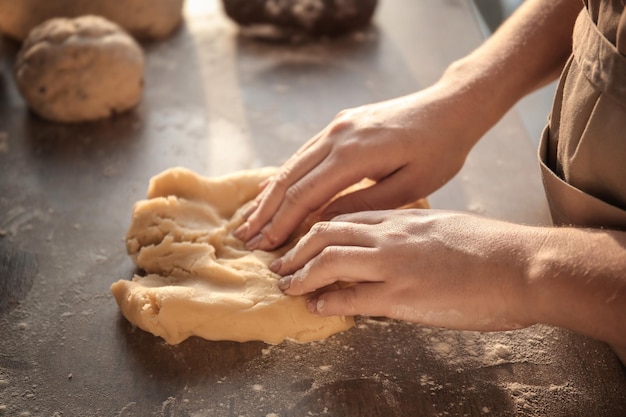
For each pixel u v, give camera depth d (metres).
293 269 0.62
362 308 0.58
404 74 0.96
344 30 1.02
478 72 0.67
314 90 0.93
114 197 0.77
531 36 0.67
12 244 0.71
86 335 0.63
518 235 0.55
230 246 0.67
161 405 0.58
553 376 0.60
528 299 0.53
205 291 0.62
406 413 0.57
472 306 0.55
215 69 0.97
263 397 0.58
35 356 0.62
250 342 0.62
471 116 0.66
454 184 0.78
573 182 0.58
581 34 0.56
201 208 0.69
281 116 0.88
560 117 0.59
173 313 0.61
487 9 1.19
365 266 0.57
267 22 1.02
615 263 0.52
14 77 0.90
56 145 0.84
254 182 0.71
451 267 0.55
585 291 0.52
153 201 0.68
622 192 0.55
